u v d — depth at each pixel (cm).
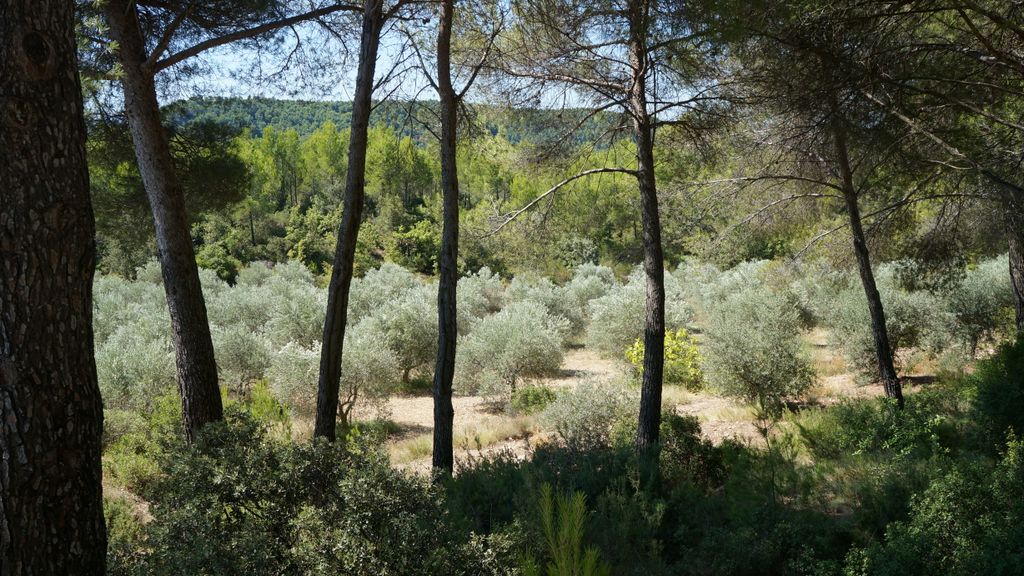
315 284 3694
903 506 473
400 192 5559
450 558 282
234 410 359
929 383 1185
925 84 572
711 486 686
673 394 1263
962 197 752
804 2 510
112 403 1120
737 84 709
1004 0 507
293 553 282
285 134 6900
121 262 3344
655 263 767
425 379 1697
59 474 250
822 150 769
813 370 1075
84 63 639
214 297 2361
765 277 1236
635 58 759
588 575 216
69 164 258
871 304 880
